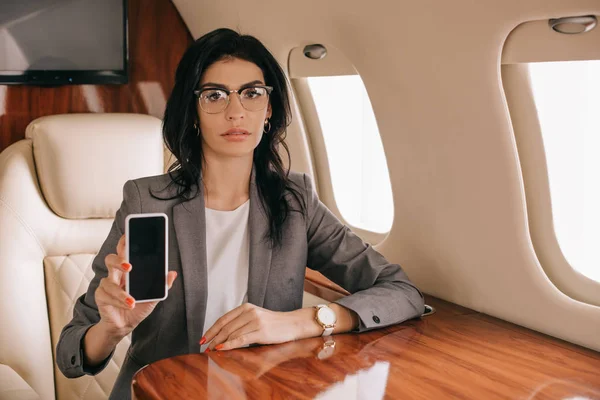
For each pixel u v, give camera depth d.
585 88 1.44
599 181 1.44
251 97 1.44
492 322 1.64
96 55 2.56
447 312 1.73
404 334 1.52
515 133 1.55
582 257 1.52
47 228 2.01
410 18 1.53
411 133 1.78
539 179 1.54
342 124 2.42
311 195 1.66
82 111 2.60
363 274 1.66
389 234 2.06
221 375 1.23
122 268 1.20
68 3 2.50
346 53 1.83
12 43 2.46
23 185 1.98
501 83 1.46
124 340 2.06
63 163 2.04
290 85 2.24
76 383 1.98
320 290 2.00
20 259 1.93
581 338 1.47
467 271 1.75
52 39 2.50
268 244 1.54
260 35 2.15
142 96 2.68
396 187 1.94
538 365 1.35
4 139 2.51
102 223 2.10
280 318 1.43
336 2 1.69
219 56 1.45
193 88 1.45
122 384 1.52
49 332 1.96
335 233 1.67
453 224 1.75
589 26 1.23
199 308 1.47
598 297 1.47
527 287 1.58
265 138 1.58
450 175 1.70
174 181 1.52
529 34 1.36
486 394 1.19
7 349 1.86
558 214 1.55
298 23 1.92
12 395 1.86
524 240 1.56
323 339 1.45
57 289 1.99
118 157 2.12
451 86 1.56
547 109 1.52
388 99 1.79
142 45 2.65
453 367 1.32
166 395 1.14
